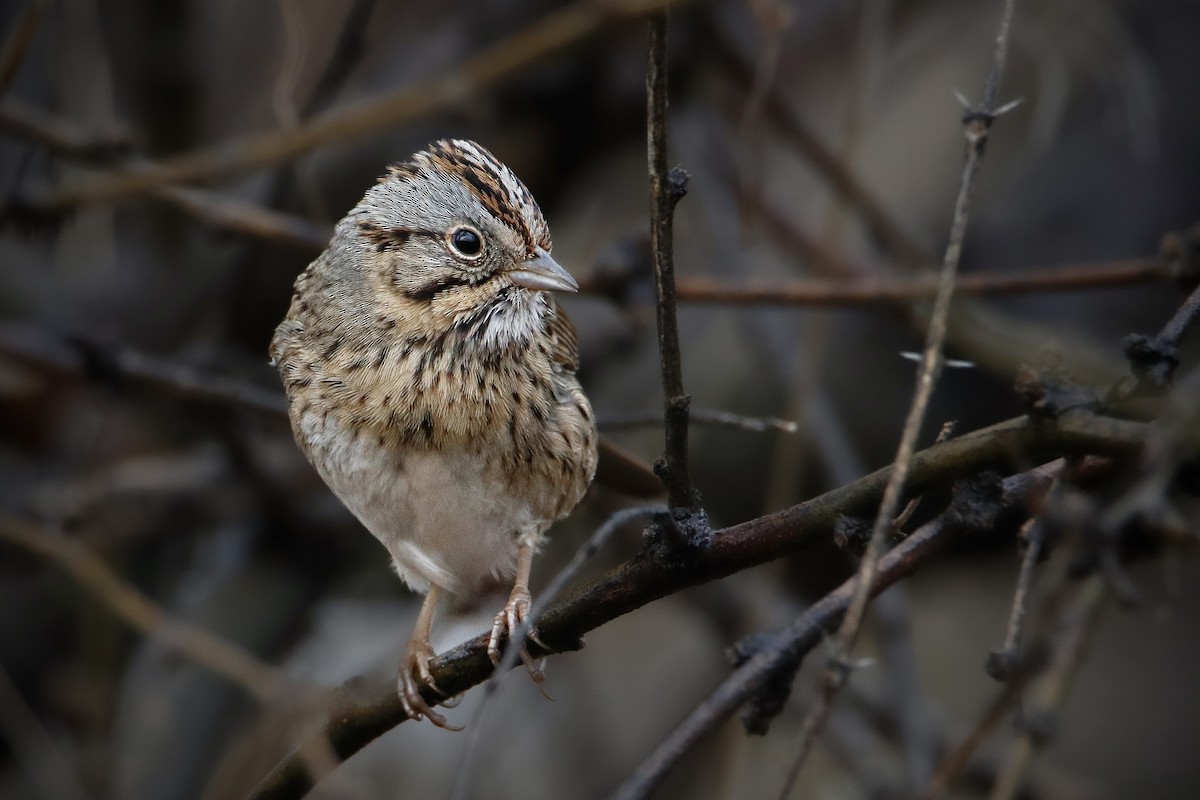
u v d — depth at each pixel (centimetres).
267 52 1352
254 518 1188
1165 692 1355
